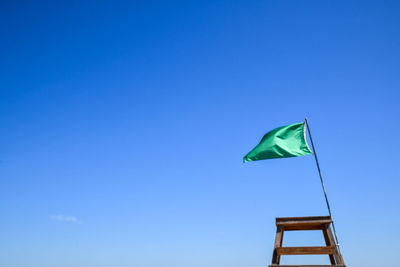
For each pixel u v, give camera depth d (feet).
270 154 74.54
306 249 59.77
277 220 66.44
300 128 77.92
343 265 55.47
